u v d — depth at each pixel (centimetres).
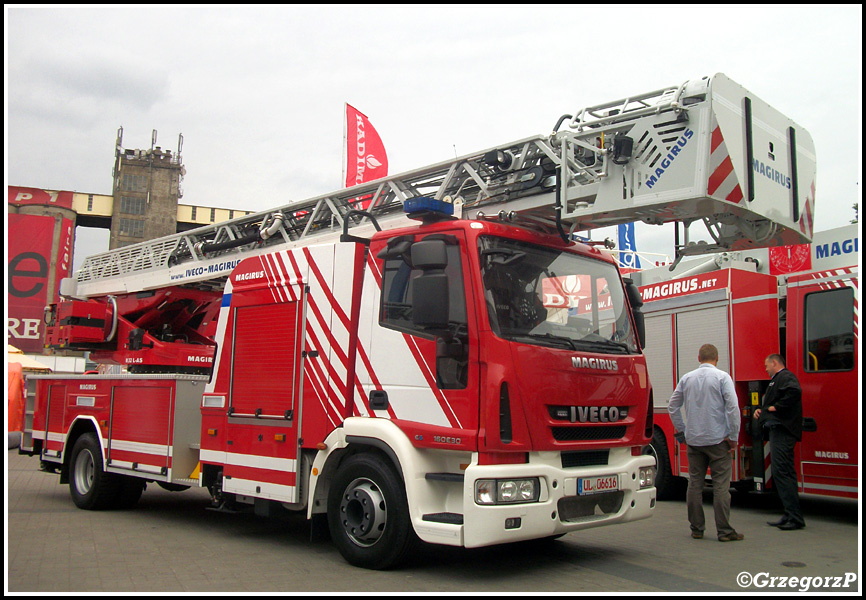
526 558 610
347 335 605
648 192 569
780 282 921
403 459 536
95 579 532
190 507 930
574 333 585
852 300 809
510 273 555
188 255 1015
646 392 628
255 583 521
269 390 662
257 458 661
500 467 499
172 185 7769
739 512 886
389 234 601
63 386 957
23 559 602
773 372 774
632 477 585
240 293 716
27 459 1595
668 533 731
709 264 1051
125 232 7538
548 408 532
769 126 611
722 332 929
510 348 521
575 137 616
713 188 546
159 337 1058
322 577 539
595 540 692
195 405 781
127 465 823
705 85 555
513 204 652
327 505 608
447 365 536
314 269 646
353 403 595
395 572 555
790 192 627
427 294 509
